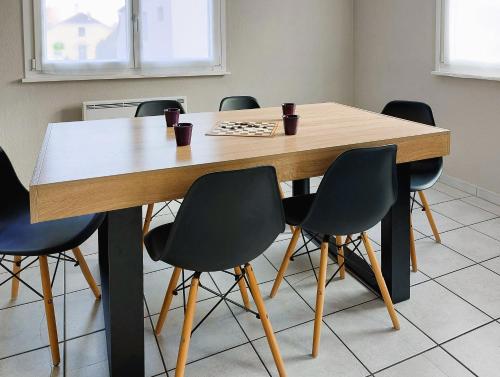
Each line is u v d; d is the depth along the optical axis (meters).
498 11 3.13
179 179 1.45
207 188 1.33
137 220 1.50
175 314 2.06
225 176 1.33
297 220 1.84
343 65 4.66
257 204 1.44
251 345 1.83
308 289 2.24
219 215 1.39
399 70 4.09
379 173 1.67
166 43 3.87
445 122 3.71
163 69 3.90
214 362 1.73
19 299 2.18
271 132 1.99
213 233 1.41
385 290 1.89
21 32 3.43
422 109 2.68
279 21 4.25
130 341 1.56
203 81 4.06
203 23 3.96
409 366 1.69
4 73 3.43
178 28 3.88
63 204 1.30
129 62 3.78
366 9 4.41
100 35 3.66
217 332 1.92
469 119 3.49
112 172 1.38
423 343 1.82
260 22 4.17
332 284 2.29
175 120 2.18
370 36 4.40
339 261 2.39
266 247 1.55
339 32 4.56
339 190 1.63
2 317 2.03
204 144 1.78
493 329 1.89
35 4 3.42
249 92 4.27
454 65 3.54
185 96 3.95
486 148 3.38
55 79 3.55
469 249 2.63
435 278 2.32
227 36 4.06
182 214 1.35
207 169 1.48
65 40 3.57
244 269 1.67
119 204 1.38
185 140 1.75
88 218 1.93
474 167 3.52
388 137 1.83
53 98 3.61
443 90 3.67
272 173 1.43
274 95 4.38
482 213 3.18
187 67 3.97
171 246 1.39
